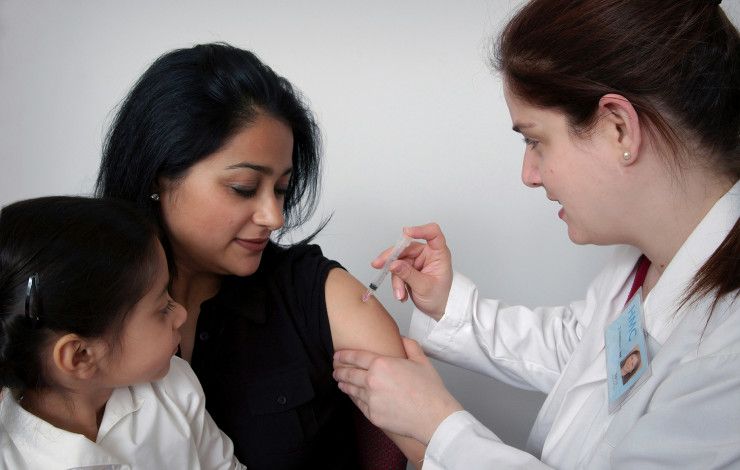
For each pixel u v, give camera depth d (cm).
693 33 90
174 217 113
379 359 114
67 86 209
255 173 108
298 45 202
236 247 114
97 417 103
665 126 92
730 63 90
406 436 118
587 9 94
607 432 98
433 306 142
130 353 98
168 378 110
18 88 210
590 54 93
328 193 209
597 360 112
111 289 94
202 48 112
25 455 96
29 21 206
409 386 111
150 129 108
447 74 199
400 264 129
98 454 95
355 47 201
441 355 146
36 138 213
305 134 124
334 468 130
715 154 94
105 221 96
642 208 99
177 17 203
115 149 115
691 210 98
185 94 106
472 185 205
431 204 207
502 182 203
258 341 125
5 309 92
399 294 133
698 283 92
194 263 121
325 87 203
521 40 100
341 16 200
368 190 208
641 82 90
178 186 110
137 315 98
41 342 93
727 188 97
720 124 91
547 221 204
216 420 123
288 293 129
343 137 205
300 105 119
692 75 89
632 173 96
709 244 96
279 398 123
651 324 104
